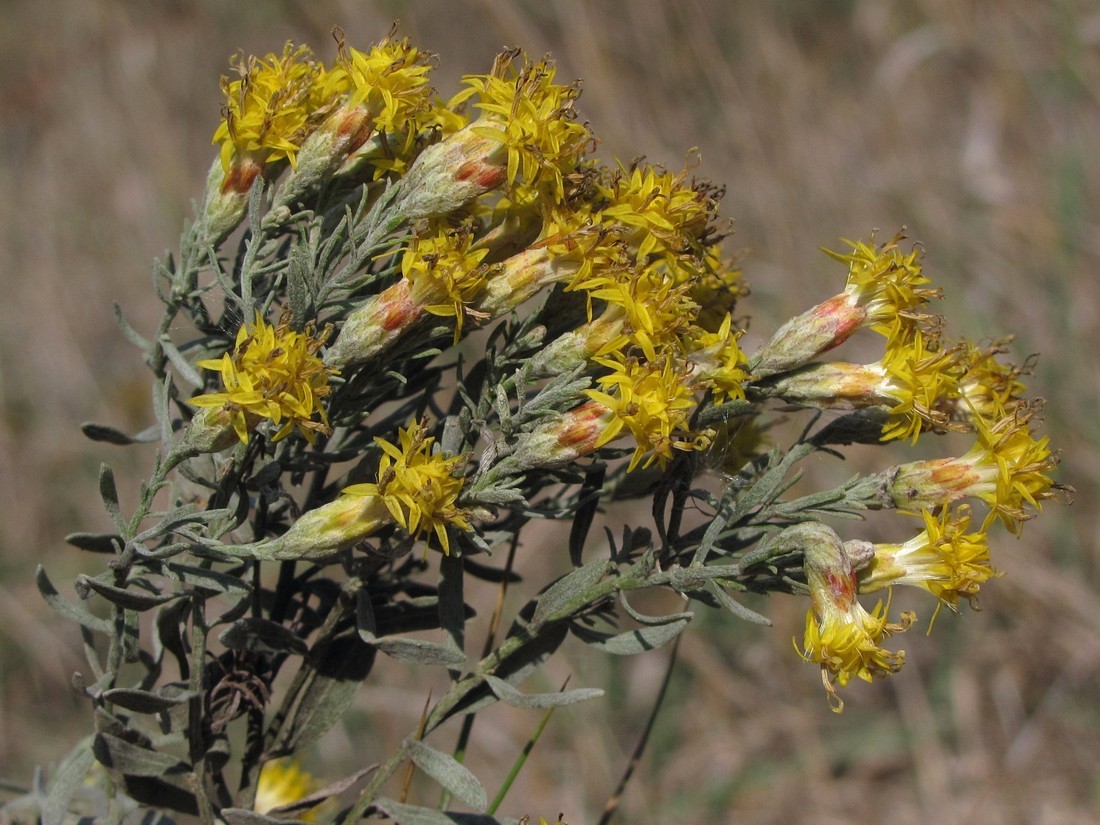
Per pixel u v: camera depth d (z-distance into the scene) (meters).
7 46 7.94
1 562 6.16
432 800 5.58
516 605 5.99
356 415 1.97
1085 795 5.63
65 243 7.43
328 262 2.07
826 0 8.23
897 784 5.79
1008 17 7.80
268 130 2.01
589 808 5.55
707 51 6.94
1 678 5.74
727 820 5.62
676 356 1.89
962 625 6.18
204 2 7.95
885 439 2.04
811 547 1.83
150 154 7.68
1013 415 2.04
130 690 1.84
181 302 2.04
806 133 7.16
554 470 1.93
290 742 2.11
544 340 2.04
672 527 1.98
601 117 6.61
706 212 2.02
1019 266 6.79
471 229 1.92
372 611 1.97
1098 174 7.07
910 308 2.08
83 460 6.66
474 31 7.67
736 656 6.12
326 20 7.57
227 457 2.07
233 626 1.88
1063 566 6.16
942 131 7.84
